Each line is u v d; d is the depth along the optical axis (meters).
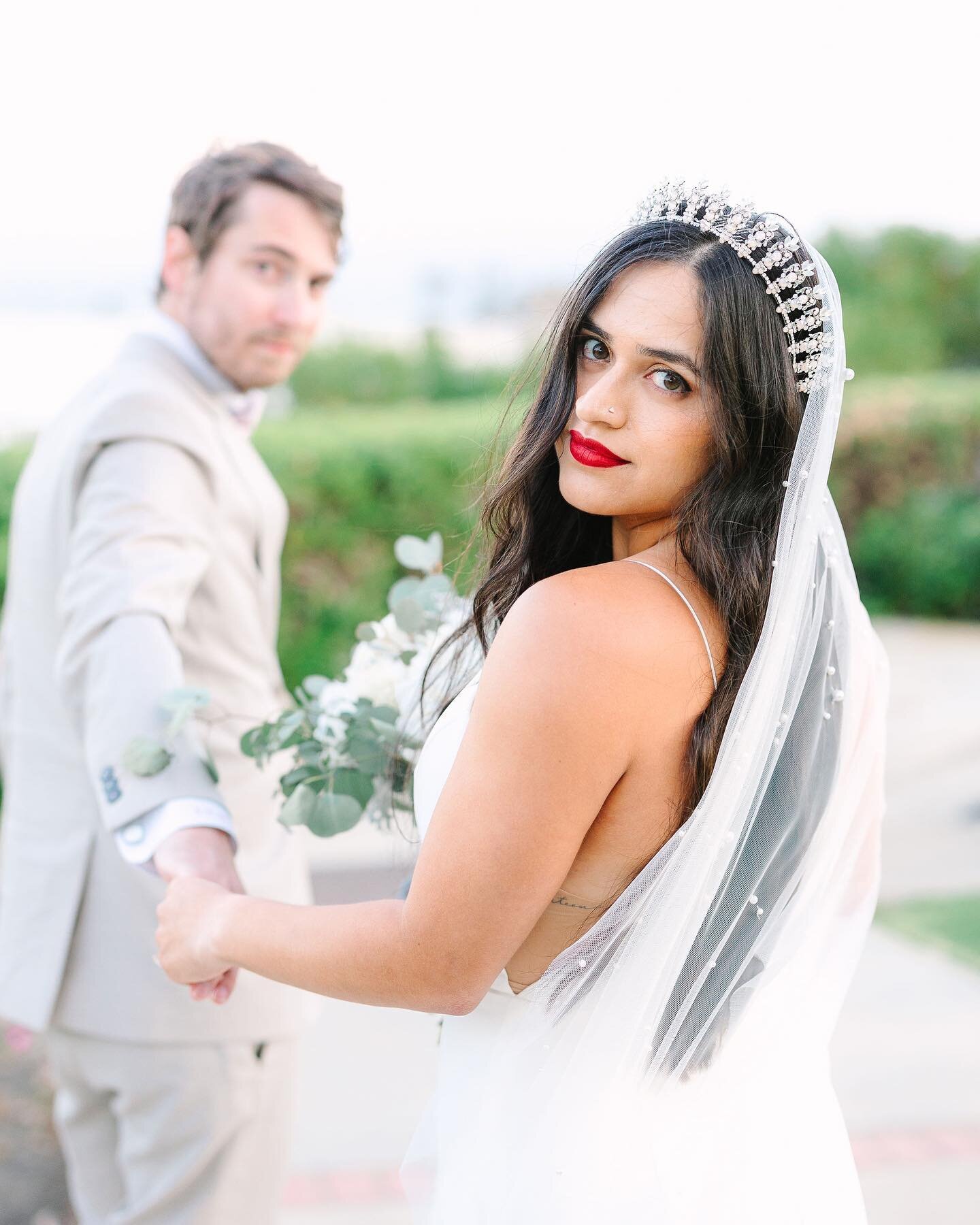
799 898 1.35
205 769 1.77
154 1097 1.99
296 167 2.11
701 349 1.18
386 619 1.84
